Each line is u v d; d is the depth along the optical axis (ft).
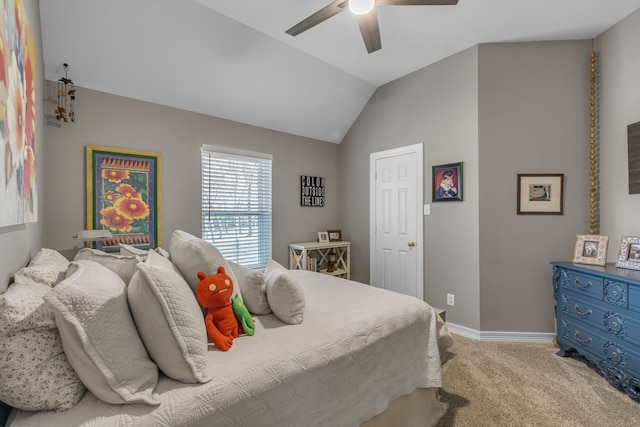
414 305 5.57
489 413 5.65
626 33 7.80
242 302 4.58
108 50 7.64
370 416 4.31
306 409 3.66
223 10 7.73
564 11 7.68
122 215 8.54
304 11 7.79
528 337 8.92
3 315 2.52
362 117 13.19
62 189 7.64
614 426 5.30
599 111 8.54
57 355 2.75
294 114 11.97
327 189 13.98
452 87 9.91
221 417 2.98
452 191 9.78
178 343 3.12
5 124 3.04
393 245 11.80
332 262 12.89
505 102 9.05
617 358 6.37
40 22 6.49
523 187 8.95
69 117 7.75
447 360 7.72
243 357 3.63
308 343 4.03
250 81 10.02
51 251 5.10
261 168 11.93
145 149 9.00
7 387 2.48
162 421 2.68
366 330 4.60
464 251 9.55
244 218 11.42
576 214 8.73
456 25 8.31
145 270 3.19
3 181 2.96
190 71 8.94
